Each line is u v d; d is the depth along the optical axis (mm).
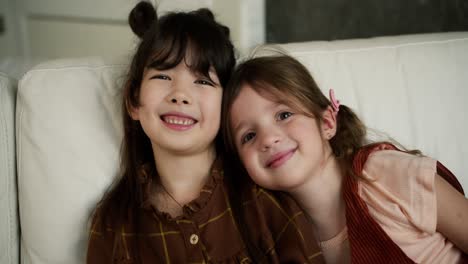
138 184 834
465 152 898
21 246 873
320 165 789
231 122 793
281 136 749
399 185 742
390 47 939
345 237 810
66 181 827
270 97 763
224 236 779
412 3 1250
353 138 841
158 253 773
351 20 1342
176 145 759
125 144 852
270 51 938
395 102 906
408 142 897
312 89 807
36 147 834
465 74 918
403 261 698
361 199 749
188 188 828
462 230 738
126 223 802
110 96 863
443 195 724
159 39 764
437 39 949
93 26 1702
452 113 906
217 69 780
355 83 913
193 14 817
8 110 863
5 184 854
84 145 837
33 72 861
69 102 847
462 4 1197
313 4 1390
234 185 823
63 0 1787
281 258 759
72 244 826
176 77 753
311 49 939
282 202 797
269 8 1424
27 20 1972
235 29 1268
